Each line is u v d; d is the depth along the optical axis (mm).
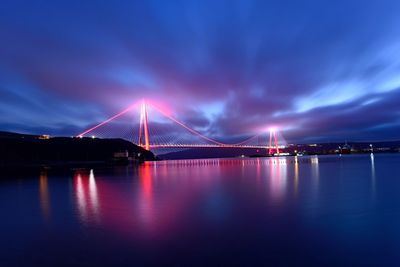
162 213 18547
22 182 45594
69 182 43875
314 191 27328
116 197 26281
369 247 11539
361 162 91375
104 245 12359
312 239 12617
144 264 10359
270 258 10641
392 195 24188
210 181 40062
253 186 32594
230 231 14086
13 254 11562
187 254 11180
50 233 14406
